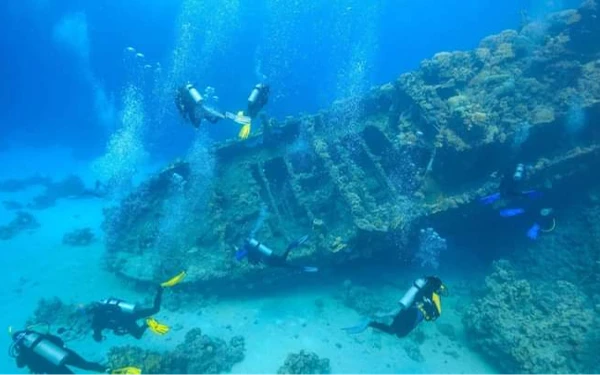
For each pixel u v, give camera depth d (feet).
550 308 29.55
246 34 120.88
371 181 39.70
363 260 37.58
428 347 30.19
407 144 36.88
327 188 39.99
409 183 37.19
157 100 111.86
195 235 38.34
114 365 25.80
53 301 35.19
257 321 32.60
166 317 33.68
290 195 41.09
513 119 34.37
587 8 40.01
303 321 32.45
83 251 46.68
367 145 43.62
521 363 26.30
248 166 42.11
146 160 92.68
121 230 42.83
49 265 43.62
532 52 41.78
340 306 34.19
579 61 39.50
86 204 64.75
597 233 33.50
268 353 29.27
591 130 34.55
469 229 39.22
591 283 31.68
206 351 28.22
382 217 32.24
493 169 34.37
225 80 118.11
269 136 43.75
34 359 16.31
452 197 32.63
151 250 38.65
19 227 53.78
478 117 32.37
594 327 26.66
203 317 33.35
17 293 38.45
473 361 28.89
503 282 33.17
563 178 34.42
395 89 43.19
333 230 34.40
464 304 34.19
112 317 19.69
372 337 30.83
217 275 32.94
